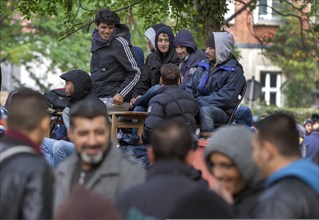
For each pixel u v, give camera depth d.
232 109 18.34
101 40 19.45
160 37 19.72
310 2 36.59
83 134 10.48
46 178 9.87
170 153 9.87
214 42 18.27
